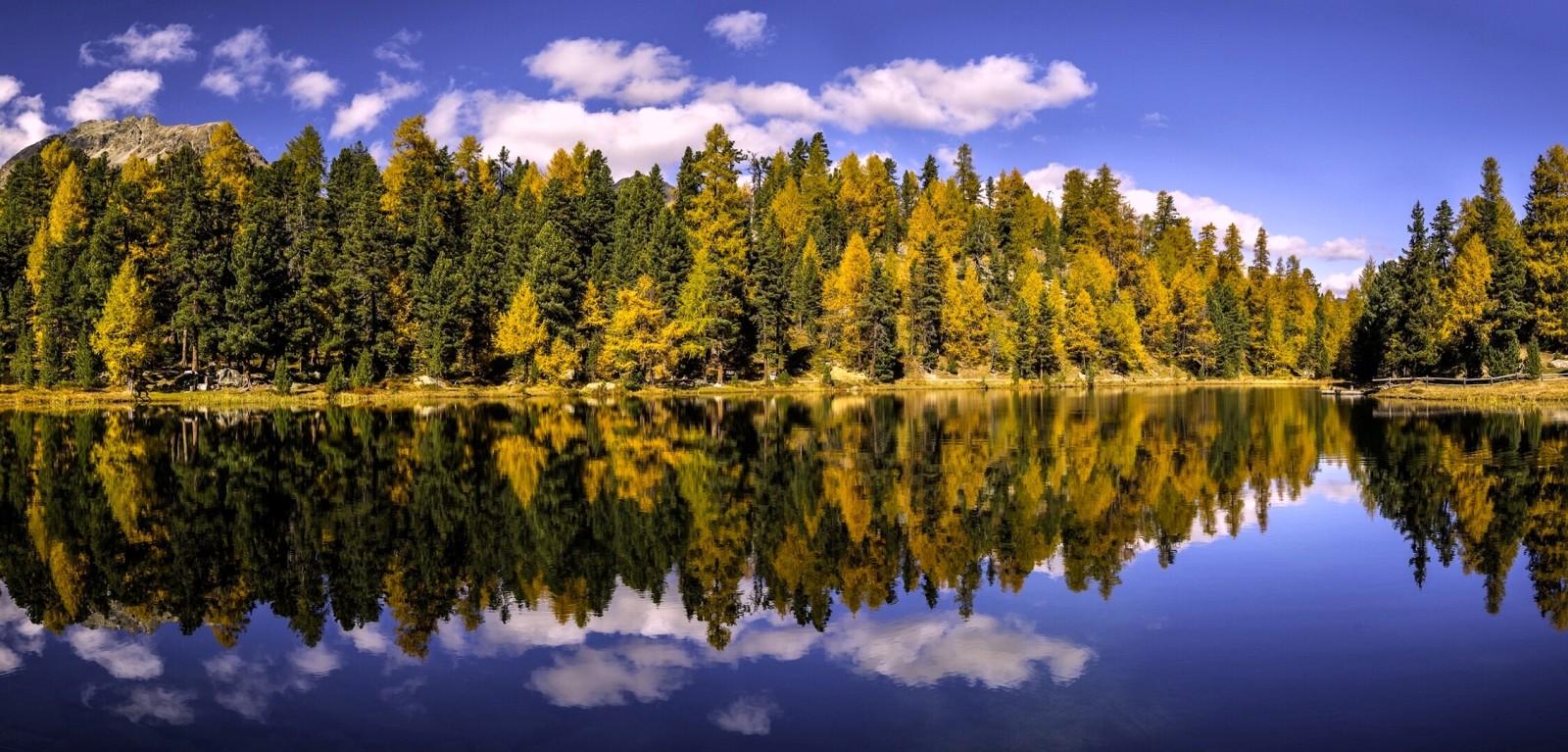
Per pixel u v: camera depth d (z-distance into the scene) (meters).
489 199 98.62
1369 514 19.16
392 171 95.75
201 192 66.12
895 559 15.42
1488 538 16.64
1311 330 122.19
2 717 8.89
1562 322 62.19
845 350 86.88
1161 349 114.44
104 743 8.24
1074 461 28.23
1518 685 9.45
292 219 84.00
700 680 9.79
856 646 10.91
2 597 13.28
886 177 132.25
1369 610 12.23
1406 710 8.83
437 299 71.00
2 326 68.75
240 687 9.66
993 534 17.39
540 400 63.38
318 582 13.97
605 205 97.62
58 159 102.06
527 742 8.22
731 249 89.62
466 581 14.01
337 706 9.12
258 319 63.44
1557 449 29.28
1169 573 14.40
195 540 16.88
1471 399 53.09
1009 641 11.08
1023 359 94.81
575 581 13.98
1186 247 144.75
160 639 11.34
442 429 39.16
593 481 23.94
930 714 8.80
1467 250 65.19
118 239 68.50
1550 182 67.38
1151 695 9.25
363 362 66.00
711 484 23.44
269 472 25.80
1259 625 11.64
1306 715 8.73
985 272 123.00
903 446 32.41
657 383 76.12
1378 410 49.22
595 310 77.00
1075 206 140.00
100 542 16.75
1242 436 35.53
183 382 64.69
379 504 20.52
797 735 8.32
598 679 9.83
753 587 13.70
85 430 38.81
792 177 123.69
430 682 9.77
